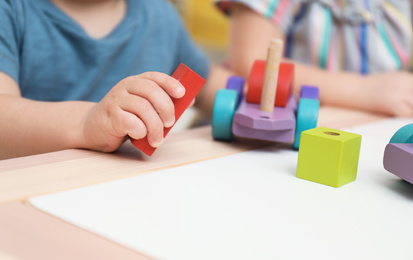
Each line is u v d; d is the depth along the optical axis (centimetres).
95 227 31
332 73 98
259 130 55
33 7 84
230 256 29
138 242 29
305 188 43
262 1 112
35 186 37
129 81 49
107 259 27
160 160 47
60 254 27
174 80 48
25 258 26
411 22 116
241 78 64
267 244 31
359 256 30
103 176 41
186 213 34
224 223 33
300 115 55
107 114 48
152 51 103
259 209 37
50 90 87
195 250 29
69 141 51
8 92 69
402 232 35
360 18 112
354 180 46
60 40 87
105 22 95
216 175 44
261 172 46
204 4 248
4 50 75
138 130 46
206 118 120
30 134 54
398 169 45
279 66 61
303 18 117
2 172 40
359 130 68
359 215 37
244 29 113
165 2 117
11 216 31
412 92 85
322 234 33
